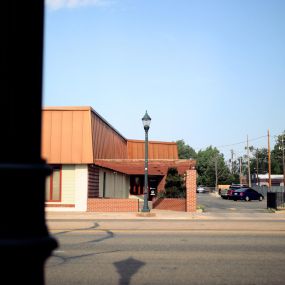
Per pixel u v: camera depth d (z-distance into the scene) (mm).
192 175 26031
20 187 1813
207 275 8086
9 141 1839
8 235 1776
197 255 10070
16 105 1870
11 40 1884
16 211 1805
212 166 128500
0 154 1820
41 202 1906
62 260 9398
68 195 25469
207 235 13602
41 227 1896
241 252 10523
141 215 22297
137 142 42031
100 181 28922
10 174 1784
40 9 2002
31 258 1775
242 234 13930
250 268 8734
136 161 27875
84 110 25938
